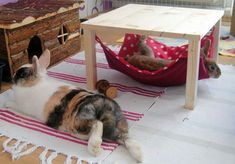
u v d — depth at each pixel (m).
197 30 1.65
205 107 1.74
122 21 1.85
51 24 2.28
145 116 1.66
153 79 1.89
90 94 1.52
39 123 1.59
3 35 1.94
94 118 1.39
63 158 1.35
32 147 1.42
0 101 1.81
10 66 2.01
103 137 1.42
